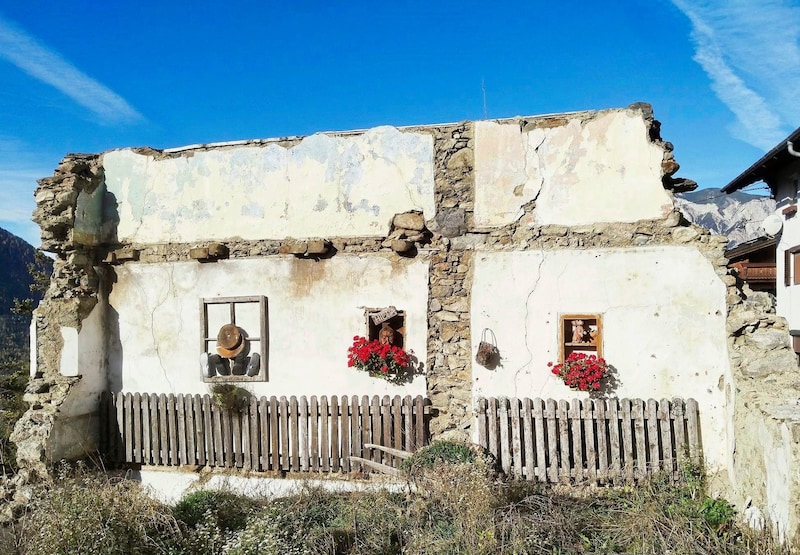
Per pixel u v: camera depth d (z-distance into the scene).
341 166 8.67
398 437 7.94
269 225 8.88
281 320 8.73
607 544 5.36
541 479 7.32
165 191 9.28
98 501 5.85
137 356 9.21
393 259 8.41
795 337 14.08
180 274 9.12
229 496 7.41
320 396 8.53
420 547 5.55
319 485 7.77
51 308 8.91
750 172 14.89
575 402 7.32
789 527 4.71
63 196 8.86
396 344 8.34
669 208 7.59
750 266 17.22
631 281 7.63
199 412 8.69
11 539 6.37
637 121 7.74
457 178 8.27
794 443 4.66
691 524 5.32
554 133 8.00
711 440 7.20
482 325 8.04
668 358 7.46
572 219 7.89
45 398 8.56
